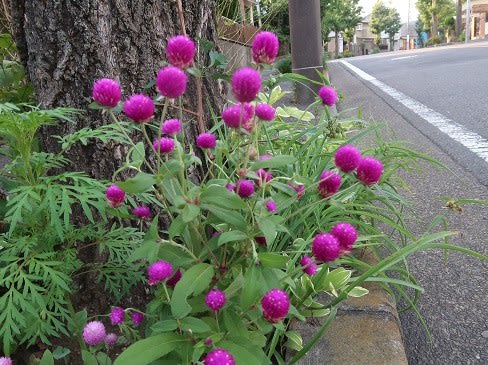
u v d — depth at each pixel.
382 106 5.92
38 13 1.56
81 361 1.47
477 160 3.33
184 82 1.12
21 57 1.71
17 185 1.35
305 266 1.23
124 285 1.43
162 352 1.00
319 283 1.38
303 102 6.18
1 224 1.55
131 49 1.64
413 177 3.09
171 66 1.23
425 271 1.92
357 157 1.21
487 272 1.87
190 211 1.05
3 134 1.34
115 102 1.16
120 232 1.45
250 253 1.22
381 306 1.44
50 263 1.26
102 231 1.45
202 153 1.90
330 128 2.22
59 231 1.17
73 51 1.56
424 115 5.11
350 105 6.18
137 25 1.64
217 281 1.23
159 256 1.19
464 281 1.82
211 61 1.99
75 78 1.58
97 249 1.56
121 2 1.60
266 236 1.03
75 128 1.60
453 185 2.88
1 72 2.39
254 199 1.21
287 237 1.67
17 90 2.46
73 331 1.36
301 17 6.08
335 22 38.09
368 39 68.88
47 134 1.62
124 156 1.61
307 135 2.44
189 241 1.25
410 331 1.56
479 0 47.25
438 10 50.47
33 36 1.58
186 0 1.88
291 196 1.31
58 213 1.26
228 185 1.30
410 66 12.20
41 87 1.60
